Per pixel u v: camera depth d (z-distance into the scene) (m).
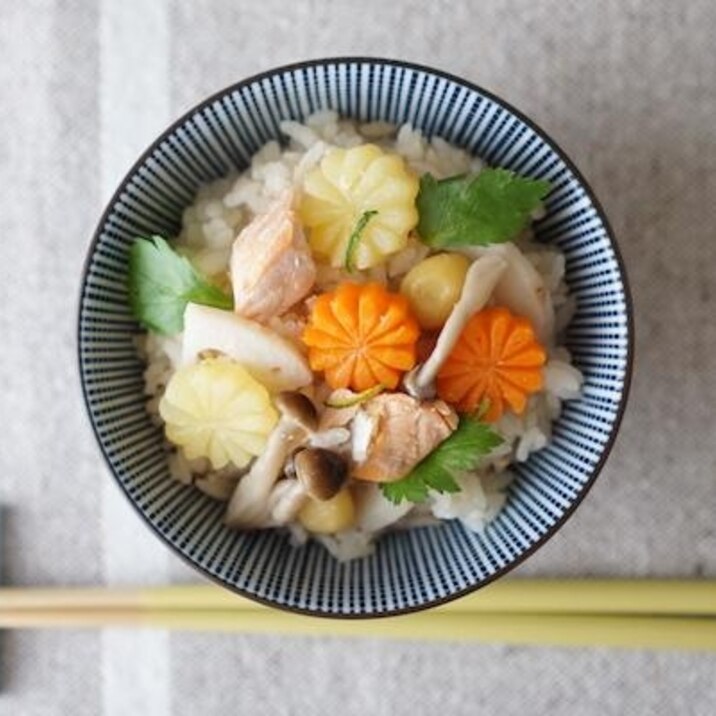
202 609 0.41
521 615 0.40
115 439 0.37
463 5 0.41
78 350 0.37
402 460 0.36
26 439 0.42
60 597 0.41
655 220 0.41
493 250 0.37
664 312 0.41
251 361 0.36
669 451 0.41
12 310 0.42
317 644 0.42
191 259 0.38
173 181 0.38
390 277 0.37
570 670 0.41
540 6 0.41
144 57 0.42
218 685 0.42
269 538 0.39
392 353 0.36
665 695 0.41
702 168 0.41
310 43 0.42
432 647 0.42
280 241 0.36
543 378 0.37
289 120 0.39
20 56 0.43
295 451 0.37
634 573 0.41
